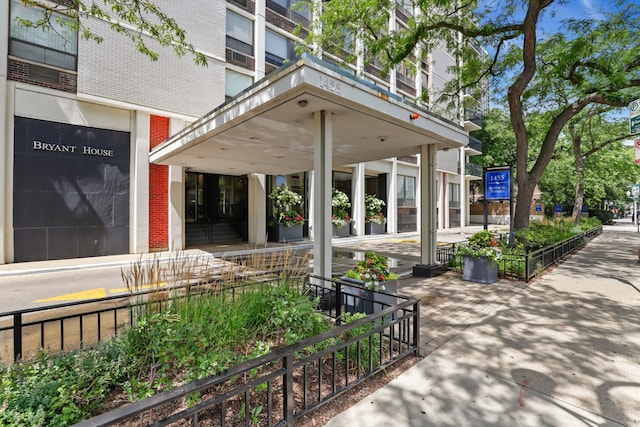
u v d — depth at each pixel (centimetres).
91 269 901
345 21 1077
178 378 273
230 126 682
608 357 350
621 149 2452
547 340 397
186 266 423
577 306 535
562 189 3091
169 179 1229
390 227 2183
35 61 952
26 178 941
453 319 478
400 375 314
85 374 250
